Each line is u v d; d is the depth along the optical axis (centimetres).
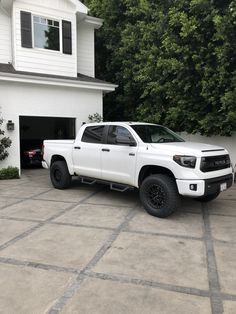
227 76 951
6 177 1112
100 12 1545
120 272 396
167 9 1198
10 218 626
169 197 604
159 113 1200
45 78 1184
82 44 1495
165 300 334
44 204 737
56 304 327
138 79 1247
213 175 605
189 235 530
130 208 699
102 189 912
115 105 1585
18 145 1175
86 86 1285
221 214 656
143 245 484
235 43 911
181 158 588
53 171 924
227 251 464
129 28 1348
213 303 329
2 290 355
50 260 431
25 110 1181
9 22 1284
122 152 696
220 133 1060
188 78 1038
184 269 406
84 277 383
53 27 1298
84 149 802
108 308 320
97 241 500
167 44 1065
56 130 1720
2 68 1192
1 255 448
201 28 981
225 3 955
